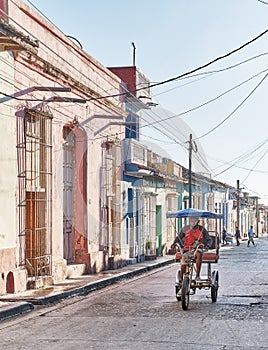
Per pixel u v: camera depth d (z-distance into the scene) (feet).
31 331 32.65
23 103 49.21
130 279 65.21
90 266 66.18
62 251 58.13
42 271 52.42
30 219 51.01
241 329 32.22
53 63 56.24
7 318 37.65
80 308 41.60
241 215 248.73
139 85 91.97
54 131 56.29
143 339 29.60
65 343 28.96
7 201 45.96
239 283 57.06
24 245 49.11
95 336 30.66
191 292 45.96
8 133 46.34
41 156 53.21
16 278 46.68
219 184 178.70
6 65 45.83
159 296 47.62
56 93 56.29
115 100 78.18
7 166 46.06
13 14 48.03
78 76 63.72
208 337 30.01
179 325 33.58
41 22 53.52
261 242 207.82
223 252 130.11
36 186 51.88
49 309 41.37
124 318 36.50
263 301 43.57
